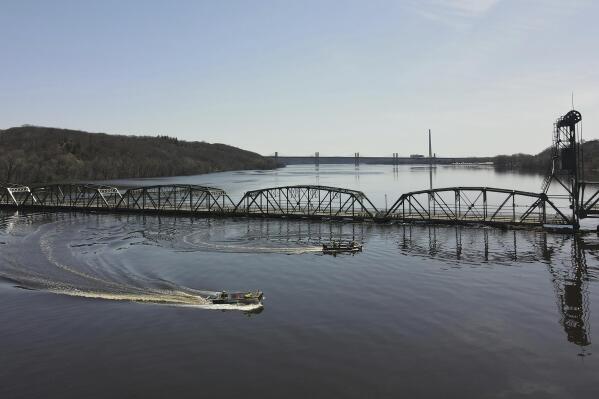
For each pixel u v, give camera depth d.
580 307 36.25
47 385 25.23
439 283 42.91
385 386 24.80
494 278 44.31
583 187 64.94
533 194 68.81
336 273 46.66
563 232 65.38
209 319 34.28
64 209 103.12
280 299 38.75
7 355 28.75
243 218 86.81
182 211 93.06
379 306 36.88
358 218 79.62
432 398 23.62
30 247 59.62
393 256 53.62
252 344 30.03
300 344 29.97
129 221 85.88
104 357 28.38
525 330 31.97
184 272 47.19
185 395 24.12
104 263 50.84
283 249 58.12
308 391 24.38
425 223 75.12
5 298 38.88
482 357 28.02
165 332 31.97
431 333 31.58
